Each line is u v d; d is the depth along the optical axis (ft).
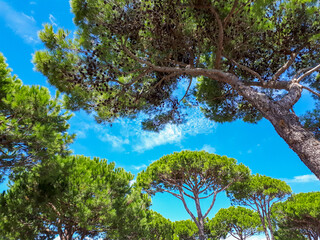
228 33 14.76
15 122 11.38
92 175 23.31
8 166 12.87
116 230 23.98
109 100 16.80
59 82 15.60
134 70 15.40
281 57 16.74
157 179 39.40
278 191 49.14
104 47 14.87
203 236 34.35
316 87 18.51
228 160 39.34
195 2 13.64
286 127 9.63
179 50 16.24
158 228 52.19
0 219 18.39
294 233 53.16
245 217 70.79
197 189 38.55
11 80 13.98
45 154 13.41
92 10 14.14
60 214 20.20
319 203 41.98
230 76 13.07
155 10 13.61
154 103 20.07
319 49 15.79
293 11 14.33
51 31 14.32
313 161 8.22
